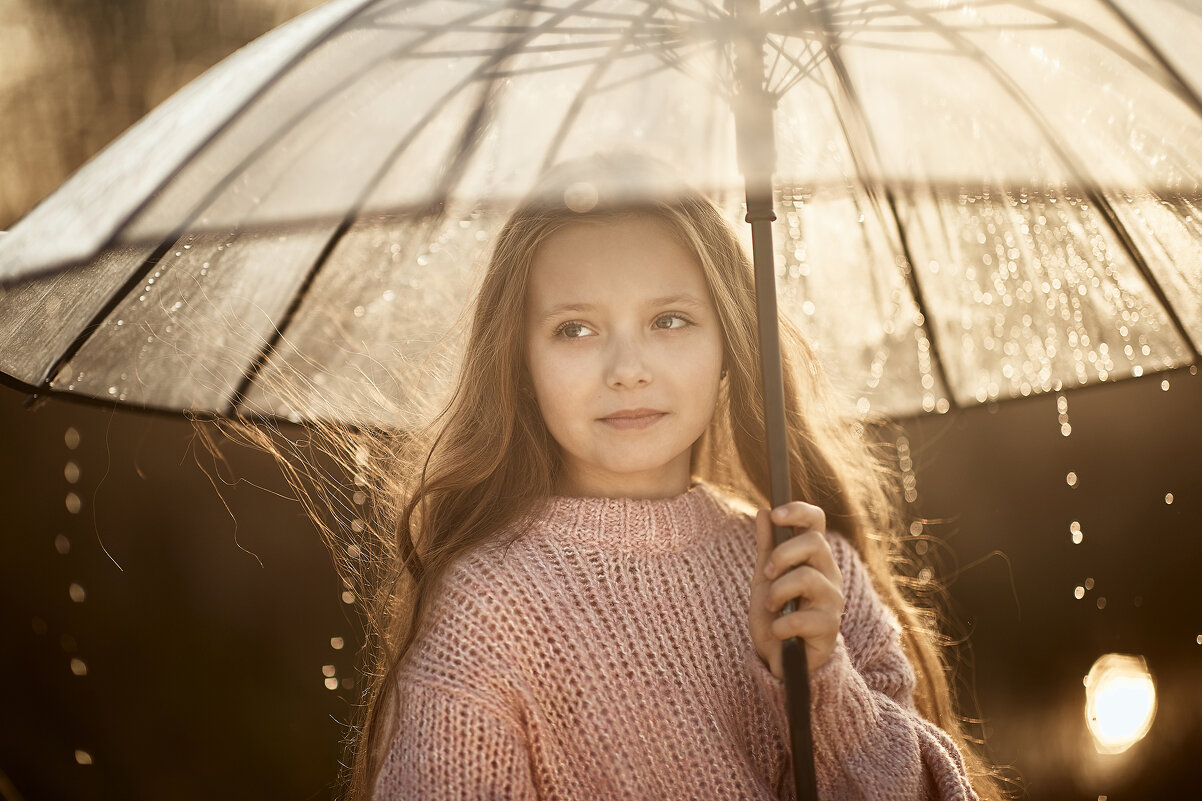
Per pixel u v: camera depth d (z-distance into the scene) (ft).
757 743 4.79
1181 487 13.28
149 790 12.29
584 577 4.82
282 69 3.51
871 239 5.14
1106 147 3.59
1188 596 13.17
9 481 12.13
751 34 3.39
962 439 12.98
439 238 4.88
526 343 5.02
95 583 12.30
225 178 3.36
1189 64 3.61
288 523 12.29
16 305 3.58
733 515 5.39
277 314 4.69
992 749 12.62
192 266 4.11
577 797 4.50
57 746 12.21
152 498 12.16
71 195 3.64
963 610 12.92
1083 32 3.62
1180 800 12.70
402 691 4.63
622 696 4.62
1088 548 13.26
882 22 3.51
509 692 4.51
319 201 3.34
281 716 12.39
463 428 5.15
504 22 3.55
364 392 5.21
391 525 5.78
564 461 5.25
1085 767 12.76
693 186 3.86
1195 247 4.34
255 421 5.01
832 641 4.47
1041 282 5.01
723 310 5.09
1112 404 13.25
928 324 5.41
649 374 4.71
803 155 3.59
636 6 3.48
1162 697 12.98
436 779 4.36
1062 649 13.02
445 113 3.49
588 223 4.80
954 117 3.55
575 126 3.44
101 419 12.03
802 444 5.78
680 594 4.93
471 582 4.73
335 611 12.45
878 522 6.43
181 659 12.39
